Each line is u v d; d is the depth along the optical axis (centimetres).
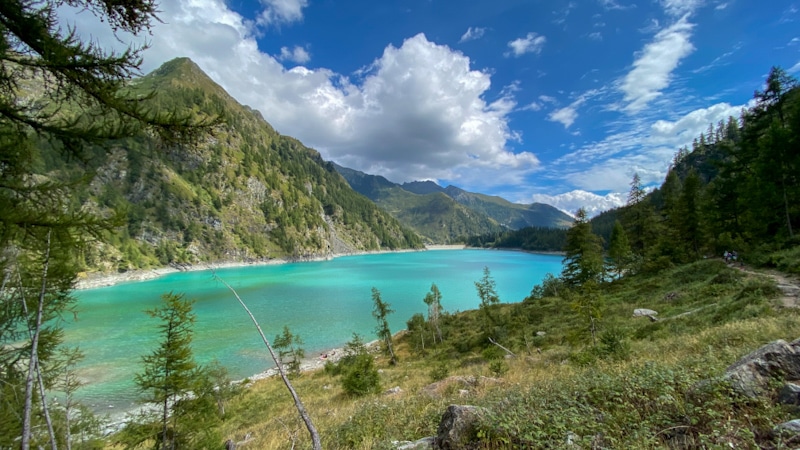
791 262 2362
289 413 1836
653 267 4200
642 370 724
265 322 5781
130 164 14988
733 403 496
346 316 6306
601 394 643
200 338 4806
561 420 538
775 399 491
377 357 4312
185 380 1351
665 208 5772
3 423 916
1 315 930
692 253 4256
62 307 1262
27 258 556
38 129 478
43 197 448
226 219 18038
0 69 452
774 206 3056
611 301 3472
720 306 1855
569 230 4906
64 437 1070
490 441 534
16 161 467
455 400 973
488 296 4566
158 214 14750
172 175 16888
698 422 472
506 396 776
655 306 2702
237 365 3894
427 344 4500
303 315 6319
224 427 2109
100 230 462
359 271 13950
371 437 838
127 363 3653
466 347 3628
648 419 507
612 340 1377
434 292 5350
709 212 3966
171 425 1364
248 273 13212
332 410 1548
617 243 4981
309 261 19775
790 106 3422
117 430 2139
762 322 1219
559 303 4238
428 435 762
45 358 1188
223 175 19938
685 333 1577
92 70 480
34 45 480
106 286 9556
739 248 3206
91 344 4316
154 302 7212
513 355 2445
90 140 494
